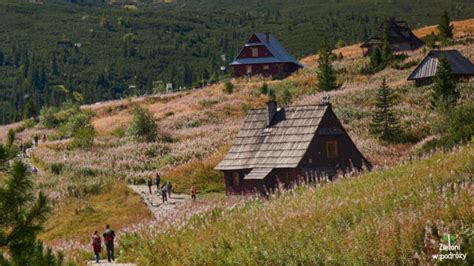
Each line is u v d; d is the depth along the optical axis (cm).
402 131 10512
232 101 15138
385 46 16775
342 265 3538
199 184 9281
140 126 12756
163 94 18800
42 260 2189
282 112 8231
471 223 3575
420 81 13462
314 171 7631
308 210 4594
